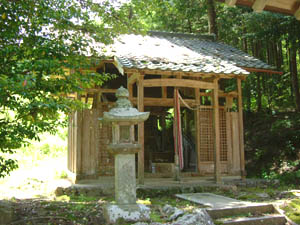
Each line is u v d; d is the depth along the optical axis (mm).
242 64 9922
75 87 4902
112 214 4875
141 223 4691
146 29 7488
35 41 4945
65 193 7680
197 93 9750
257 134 13836
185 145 12133
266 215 5672
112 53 8664
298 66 18438
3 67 4293
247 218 5395
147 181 8664
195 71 8188
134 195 5121
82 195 7363
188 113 12047
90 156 8617
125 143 5137
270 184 9250
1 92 4004
